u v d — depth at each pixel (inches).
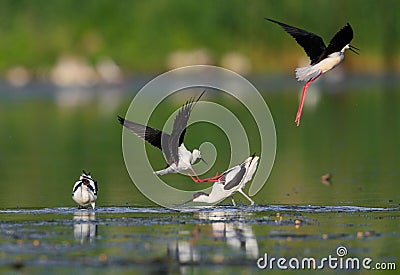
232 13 2586.1
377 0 2586.1
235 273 484.1
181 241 546.9
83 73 2358.5
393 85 2247.8
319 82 2326.5
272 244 539.5
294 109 1644.9
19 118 1546.5
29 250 525.0
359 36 2573.8
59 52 2426.2
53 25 2490.2
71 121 1482.5
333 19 2571.4
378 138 1188.5
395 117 1486.2
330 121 1441.9
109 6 2536.9
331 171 888.9
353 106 1700.3
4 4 2490.2
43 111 1665.8
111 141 1193.4
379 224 596.4
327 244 539.5
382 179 824.3
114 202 704.4
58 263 497.7
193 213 645.3
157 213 647.1
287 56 2539.4
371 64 2566.4
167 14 2556.6
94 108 1706.4
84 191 654.5
